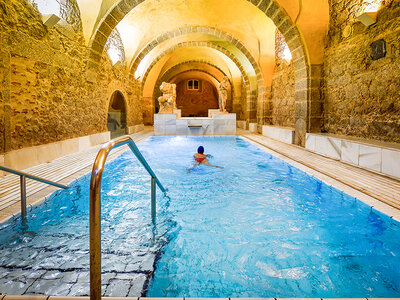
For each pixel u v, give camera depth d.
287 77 9.64
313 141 6.49
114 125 10.80
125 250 2.19
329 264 1.99
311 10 6.31
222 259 2.07
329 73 6.57
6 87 4.09
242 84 17.27
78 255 2.06
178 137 10.76
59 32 5.62
